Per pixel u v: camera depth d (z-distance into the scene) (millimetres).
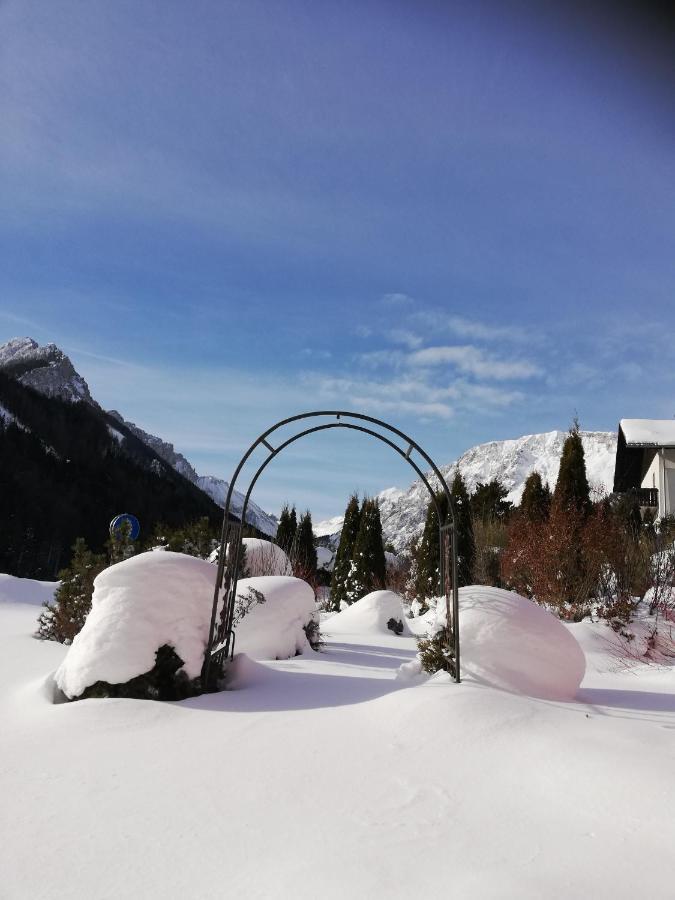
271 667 7469
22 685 6242
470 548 17172
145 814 3498
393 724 4785
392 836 3221
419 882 2797
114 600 5949
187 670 5883
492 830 3262
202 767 4133
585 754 4082
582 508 15664
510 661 6195
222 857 3057
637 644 10430
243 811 3523
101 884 2846
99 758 4293
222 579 6633
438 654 6500
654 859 2953
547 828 3271
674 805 3449
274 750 4406
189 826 3361
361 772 4020
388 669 7996
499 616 6438
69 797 3707
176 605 6027
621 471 28766
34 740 4633
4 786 3859
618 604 11656
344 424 7391
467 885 2754
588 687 7602
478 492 28906
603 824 3293
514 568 14844
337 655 9375
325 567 26031
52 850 3133
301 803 3609
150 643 5785
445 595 6902
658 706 6086
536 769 3959
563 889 2715
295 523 24062
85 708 5184
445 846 3107
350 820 3402
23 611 12742
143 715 5117
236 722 5043
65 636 9000
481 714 4766
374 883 2793
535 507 21078
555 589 13141
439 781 3867
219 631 6500
